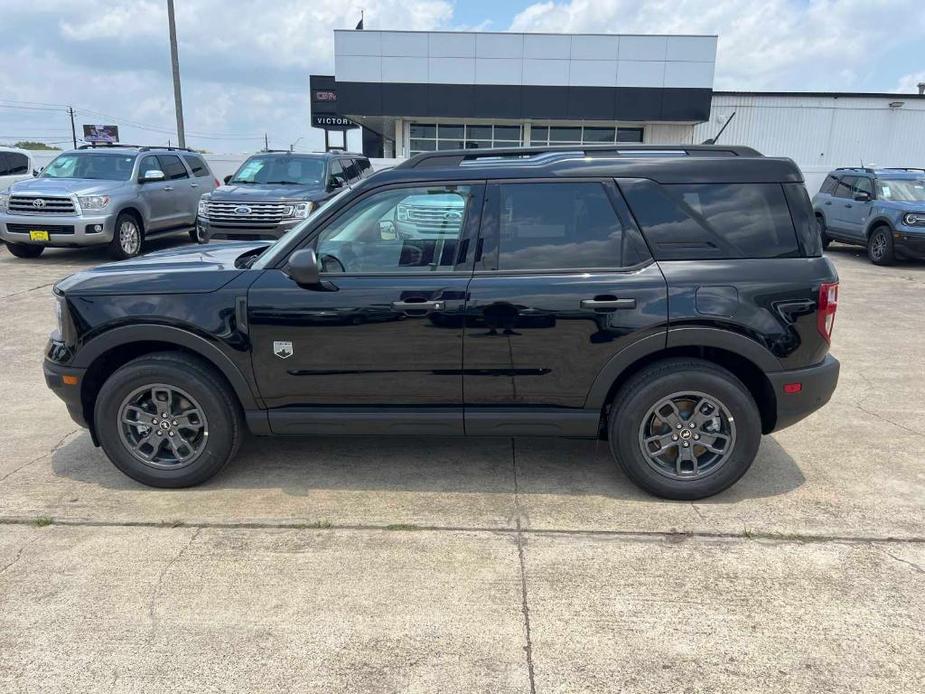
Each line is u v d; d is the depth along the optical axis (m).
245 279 3.82
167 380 3.85
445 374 3.79
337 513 3.75
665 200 3.71
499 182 3.76
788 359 3.69
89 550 3.40
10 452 4.56
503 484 4.10
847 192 14.97
